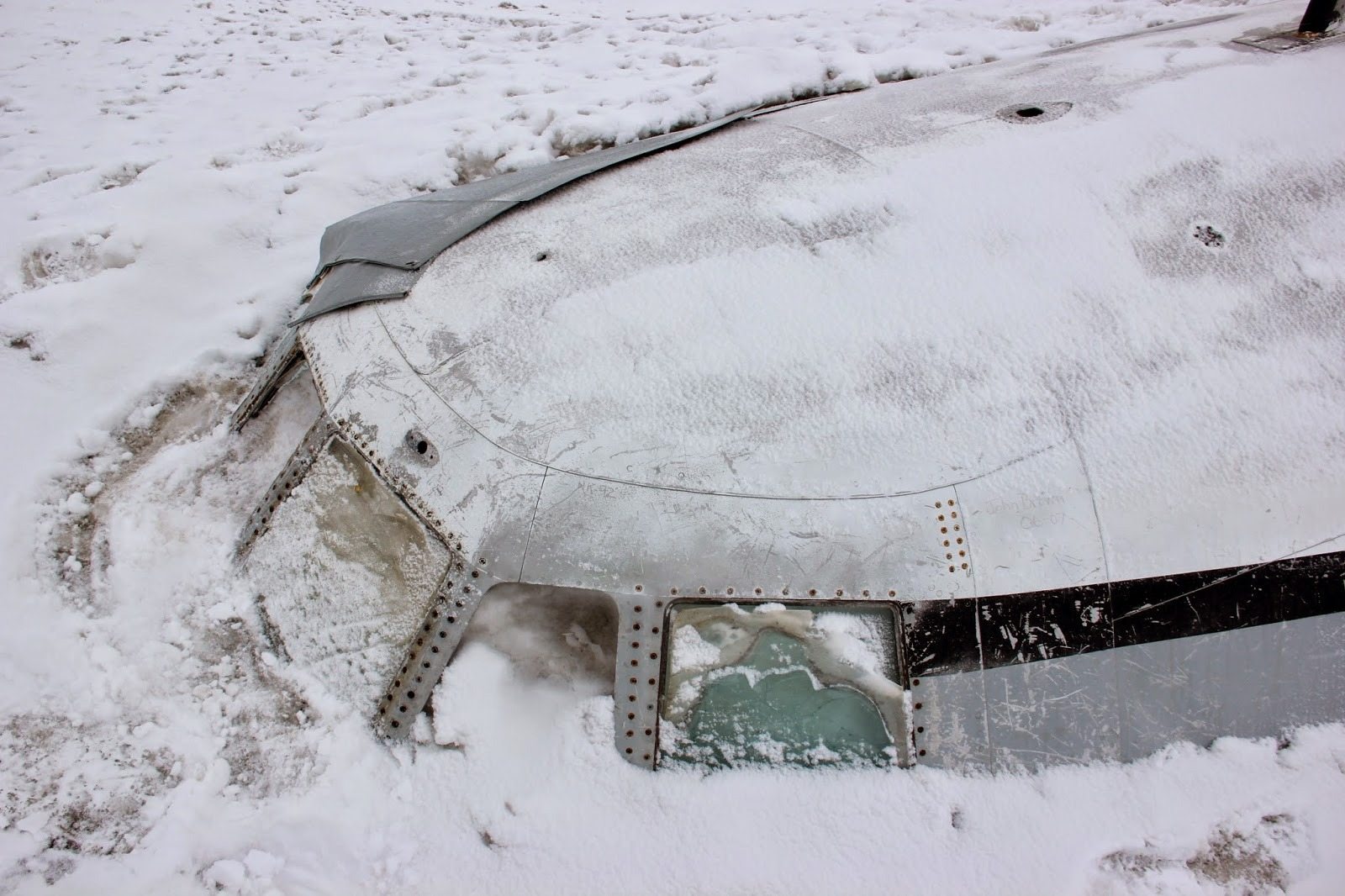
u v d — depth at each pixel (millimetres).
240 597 3133
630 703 2510
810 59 7004
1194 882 2301
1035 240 2908
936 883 2305
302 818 2580
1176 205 2979
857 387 2602
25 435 4004
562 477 2539
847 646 2438
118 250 4879
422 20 8977
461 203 3730
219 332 4527
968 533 2418
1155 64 3711
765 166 3459
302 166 5793
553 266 3094
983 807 2389
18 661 3158
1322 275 2768
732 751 2482
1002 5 8531
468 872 2418
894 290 2814
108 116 6672
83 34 8469
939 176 3193
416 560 2732
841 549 2418
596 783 2482
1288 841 2344
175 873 2561
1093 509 2428
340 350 3084
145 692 3008
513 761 2562
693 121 6414
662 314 2828
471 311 2992
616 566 2469
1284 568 2436
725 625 2469
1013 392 2566
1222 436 2494
